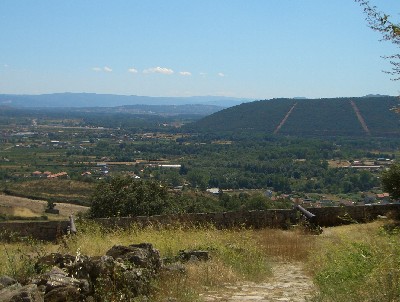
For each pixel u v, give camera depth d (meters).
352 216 20.64
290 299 8.04
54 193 87.06
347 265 8.34
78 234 14.27
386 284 6.74
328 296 7.58
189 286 8.52
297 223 19.20
